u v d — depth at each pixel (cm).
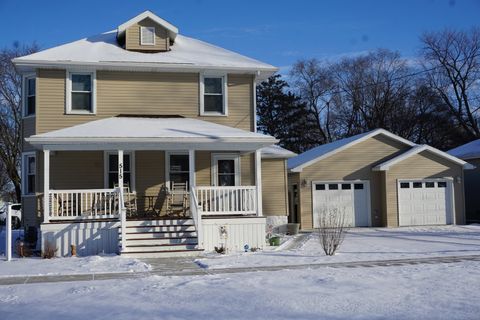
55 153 2083
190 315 855
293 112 5400
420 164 2834
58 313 888
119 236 1783
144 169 2144
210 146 1917
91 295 1046
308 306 910
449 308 879
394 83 5275
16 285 1199
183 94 2228
